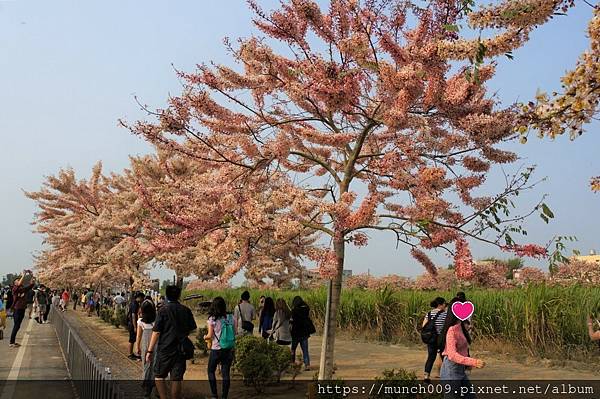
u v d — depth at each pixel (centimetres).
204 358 1539
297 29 893
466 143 870
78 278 2845
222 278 948
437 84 789
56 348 1688
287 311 1390
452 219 834
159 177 2006
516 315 1656
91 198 2547
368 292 2522
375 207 808
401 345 1983
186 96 909
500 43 609
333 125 991
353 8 851
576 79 428
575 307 1548
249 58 889
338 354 1716
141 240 2061
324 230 880
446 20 791
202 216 925
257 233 891
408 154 866
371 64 812
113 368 1334
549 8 474
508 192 814
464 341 708
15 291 1752
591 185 490
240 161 986
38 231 2956
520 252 796
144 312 1042
